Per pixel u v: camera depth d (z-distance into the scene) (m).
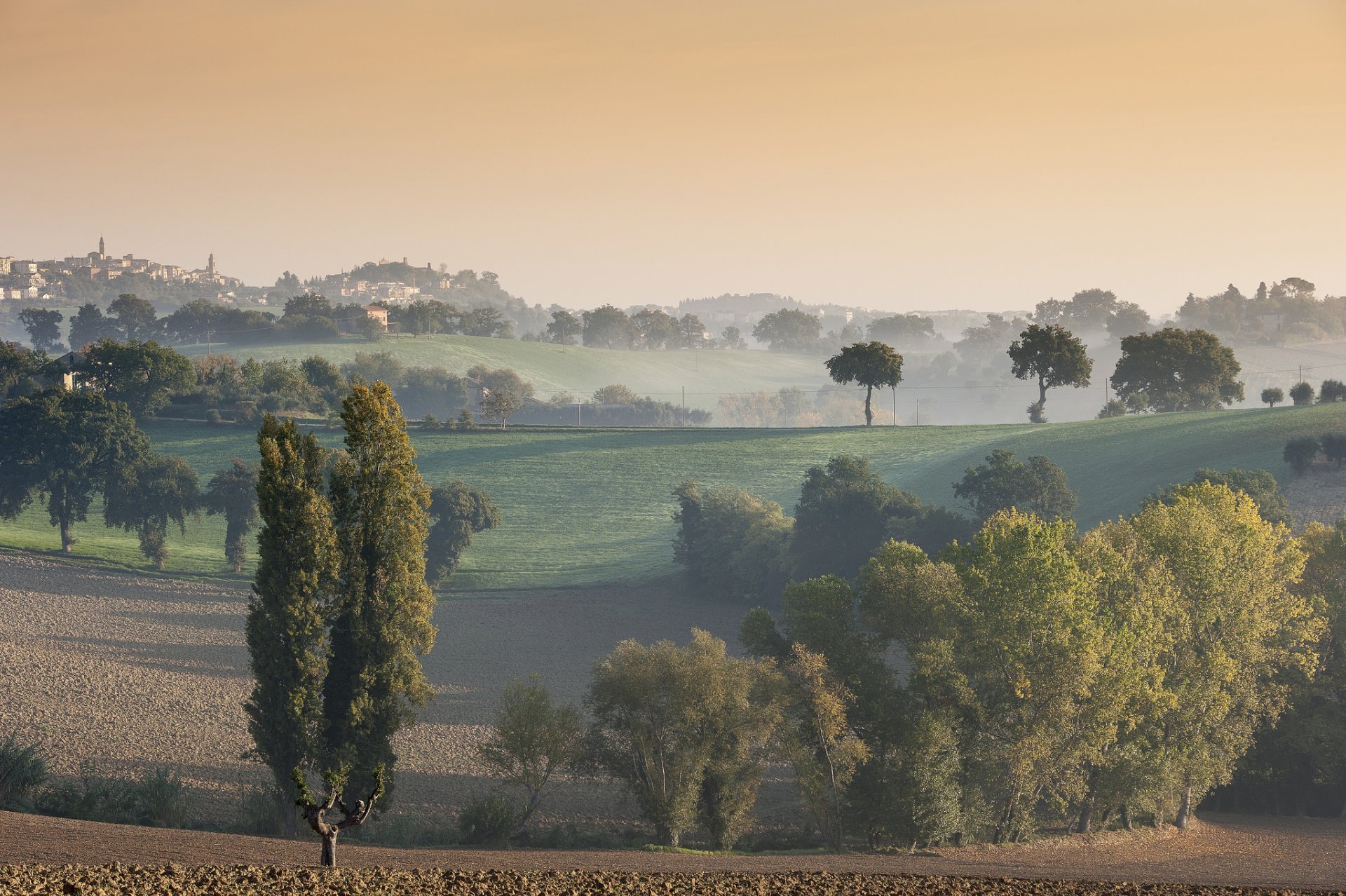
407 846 79.31
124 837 48.22
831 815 92.88
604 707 92.94
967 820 88.38
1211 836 93.50
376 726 85.00
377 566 85.56
